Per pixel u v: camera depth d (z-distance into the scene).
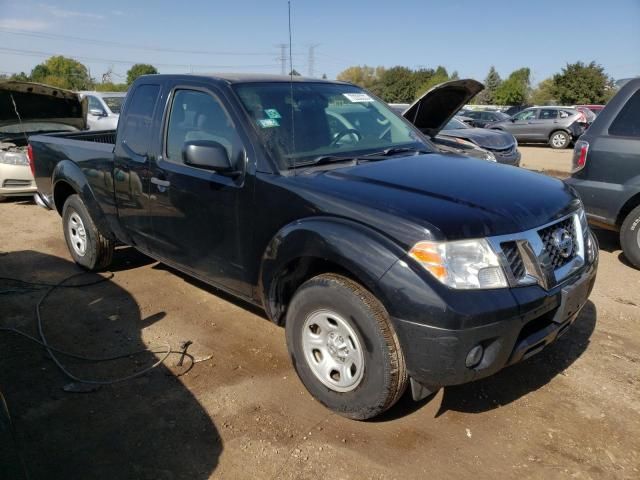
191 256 3.79
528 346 2.65
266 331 4.00
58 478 2.54
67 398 3.17
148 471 2.59
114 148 4.36
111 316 4.25
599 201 5.45
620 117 5.32
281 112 3.52
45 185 5.43
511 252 2.59
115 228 4.59
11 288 4.80
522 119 20.80
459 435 2.85
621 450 2.74
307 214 2.92
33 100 8.03
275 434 2.85
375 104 4.23
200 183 3.52
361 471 2.59
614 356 3.65
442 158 3.61
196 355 3.66
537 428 2.91
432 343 2.45
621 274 5.27
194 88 3.73
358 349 2.74
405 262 2.49
